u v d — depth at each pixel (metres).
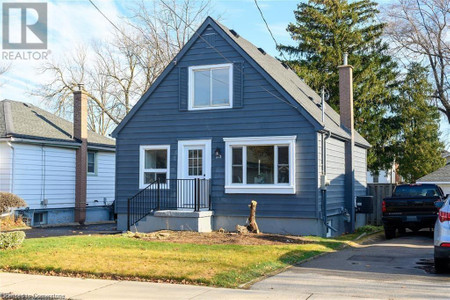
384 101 37.47
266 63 19.30
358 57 36.66
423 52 36.56
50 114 28.48
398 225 17.08
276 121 17.05
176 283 9.30
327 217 17.66
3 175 22.12
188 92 18.47
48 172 24.12
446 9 34.31
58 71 38.69
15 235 12.45
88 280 9.60
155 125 18.91
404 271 10.39
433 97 37.81
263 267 10.38
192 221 16.81
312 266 11.01
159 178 18.84
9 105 25.69
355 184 22.11
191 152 18.41
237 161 17.66
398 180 49.12
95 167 27.73
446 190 27.28
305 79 35.56
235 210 17.48
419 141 37.03
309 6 38.25
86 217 26.75
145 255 11.41
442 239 9.77
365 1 38.72
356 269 10.63
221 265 10.34
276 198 16.91
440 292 8.37
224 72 18.06
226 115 17.83
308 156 16.55
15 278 9.82
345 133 20.20
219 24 18.17
